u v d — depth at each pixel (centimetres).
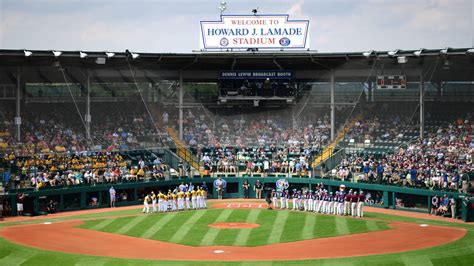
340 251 4469
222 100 8762
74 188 6594
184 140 8519
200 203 6600
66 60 7750
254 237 5022
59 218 6028
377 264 4062
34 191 6234
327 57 7919
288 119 8888
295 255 4356
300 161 7819
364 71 8506
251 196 7631
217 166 7881
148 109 8856
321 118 8812
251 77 8669
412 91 8725
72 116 8250
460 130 7906
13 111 7919
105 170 7162
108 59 7844
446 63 7756
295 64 8525
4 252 4431
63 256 4328
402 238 4912
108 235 5138
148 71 8619
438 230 5238
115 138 8244
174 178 7406
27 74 8094
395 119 8469
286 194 6612
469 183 5884
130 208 6750
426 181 6406
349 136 8331
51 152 7419
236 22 8262
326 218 5909
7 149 7181
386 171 6919
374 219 5872
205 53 7875
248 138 8594
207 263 4116
